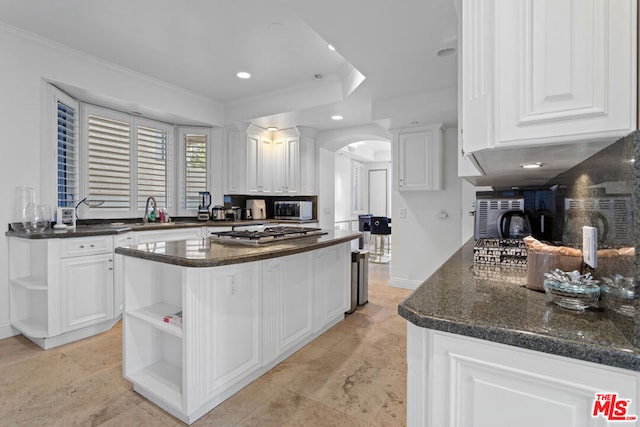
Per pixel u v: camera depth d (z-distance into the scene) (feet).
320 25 6.86
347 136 16.06
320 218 17.04
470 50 2.68
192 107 13.70
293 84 12.53
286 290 7.36
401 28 6.97
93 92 10.49
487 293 3.50
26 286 8.10
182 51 9.95
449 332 2.71
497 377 2.58
